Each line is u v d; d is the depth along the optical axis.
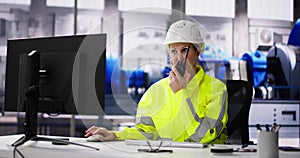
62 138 2.03
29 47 1.99
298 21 4.01
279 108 3.83
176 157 1.50
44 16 3.89
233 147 1.77
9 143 1.90
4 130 3.87
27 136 1.86
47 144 1.84
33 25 3.89
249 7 4.01
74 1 3.89
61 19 3.90
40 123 3.85
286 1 4.01
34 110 1.85
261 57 3.87
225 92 1.67
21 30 3.88
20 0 3.88
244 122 2.46
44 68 1.90
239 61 3.86
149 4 3.93
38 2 3.88
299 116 3.86
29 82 1.83
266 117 3.80
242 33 3.99
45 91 1.91
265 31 4.00
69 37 1.88
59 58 1.88
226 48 3.97
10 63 2.05
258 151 1.53
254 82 3.84
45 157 1.67
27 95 1.83
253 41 3.99
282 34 4.01
